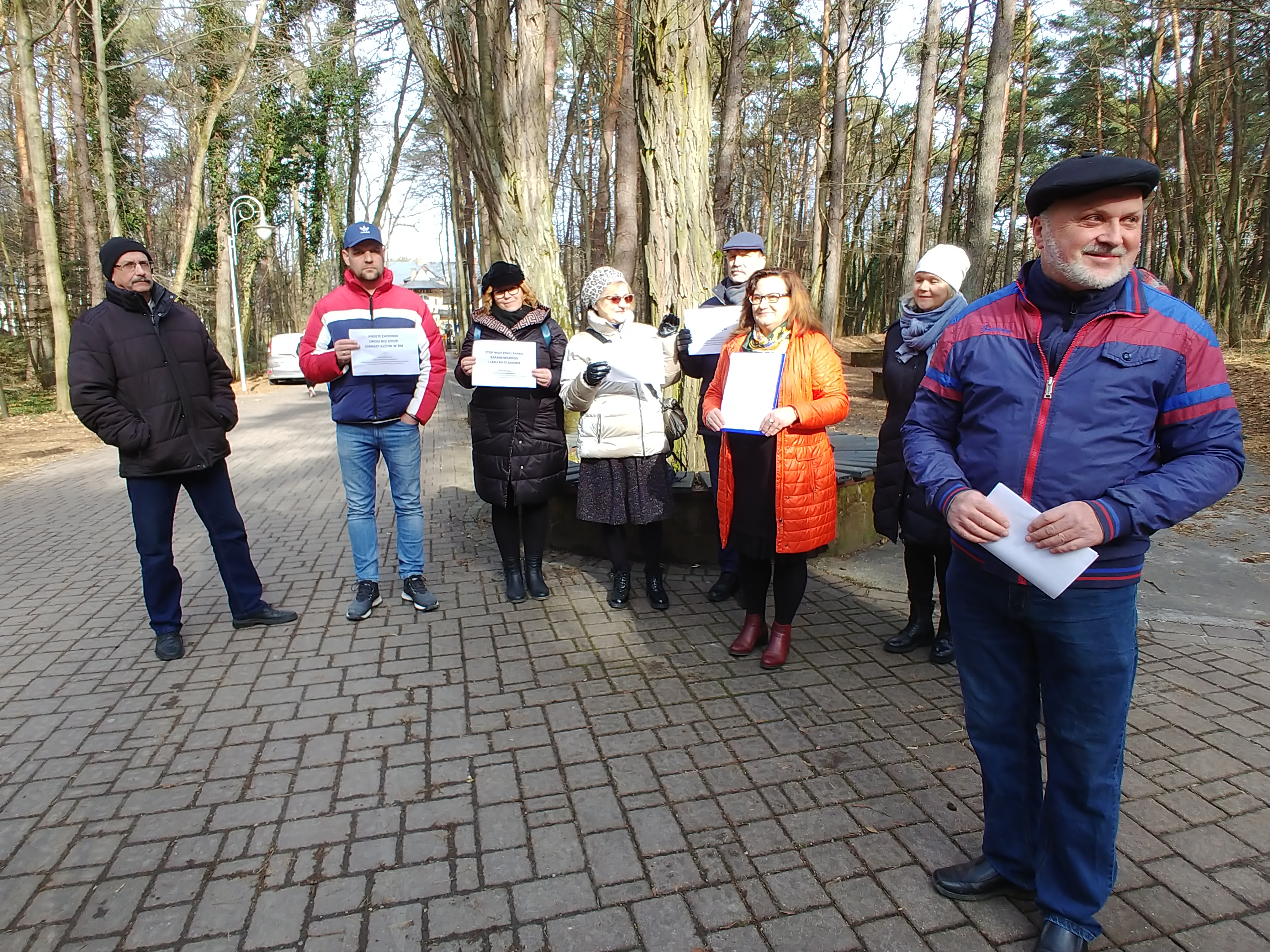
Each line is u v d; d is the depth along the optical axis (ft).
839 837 8.12
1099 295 5.78
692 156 18.13
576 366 13.52
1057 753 6.39
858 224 115.75
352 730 10.31
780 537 11.11
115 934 6.95
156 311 12.10
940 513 6.33
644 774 9.24
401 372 13.41
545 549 18.17
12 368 73.20
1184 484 5.48
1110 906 7.14
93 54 59.77
